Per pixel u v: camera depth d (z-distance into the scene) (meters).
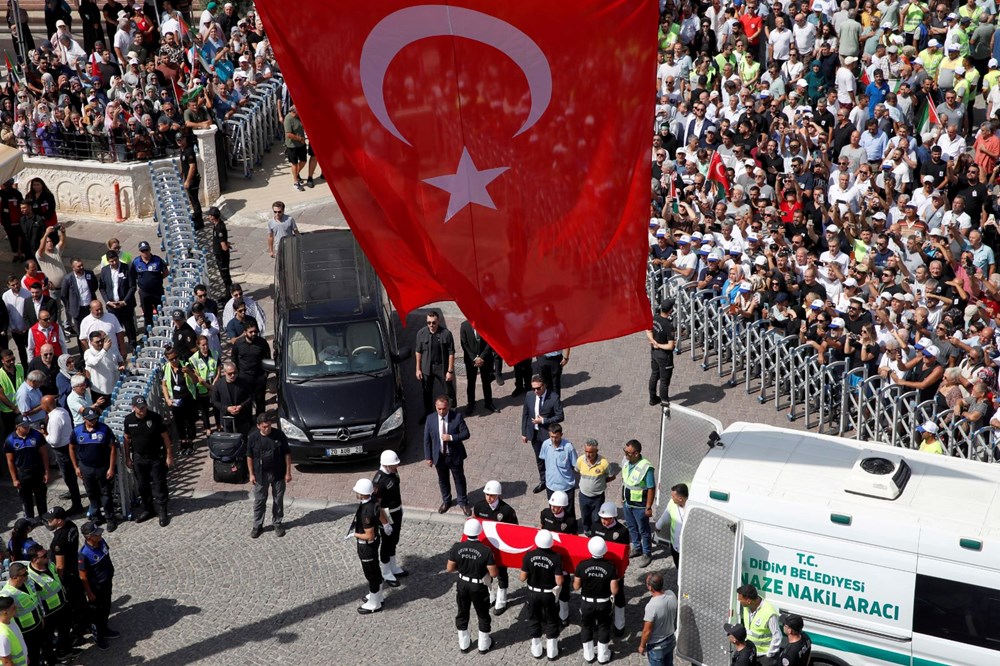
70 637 15.16
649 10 9.99
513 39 9.94
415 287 10.52
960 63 27.36
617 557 14.37
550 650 14.68
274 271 24.41
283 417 19.09
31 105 28.98
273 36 9.59
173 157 27.84
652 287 22.50
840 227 21.97
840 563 13.29
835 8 29.34
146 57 30.98
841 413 19.19
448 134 10.12
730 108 25.92
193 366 19.78
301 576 16.64
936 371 18.28
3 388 19.30
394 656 14.91
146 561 17.11
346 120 9.91
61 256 26.42
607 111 10.22
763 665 13.26
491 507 15.50
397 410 19.17
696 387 20.98
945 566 12.79
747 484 13.87
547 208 10.43
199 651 15.16
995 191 23.70
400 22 9.75
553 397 17.73
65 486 19.33
